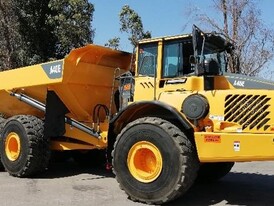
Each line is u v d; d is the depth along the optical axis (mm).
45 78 8078
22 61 20219
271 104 5801
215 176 7945
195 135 6051
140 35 18656
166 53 6863
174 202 6434
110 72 8539
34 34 20219
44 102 8695
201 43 6641
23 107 9164
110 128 6988
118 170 6492
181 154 5930
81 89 8125
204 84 6445
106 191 7043
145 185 6176
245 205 6309
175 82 6664
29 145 8086
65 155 9945
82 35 19375
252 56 19266
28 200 6355
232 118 5996
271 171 9648
